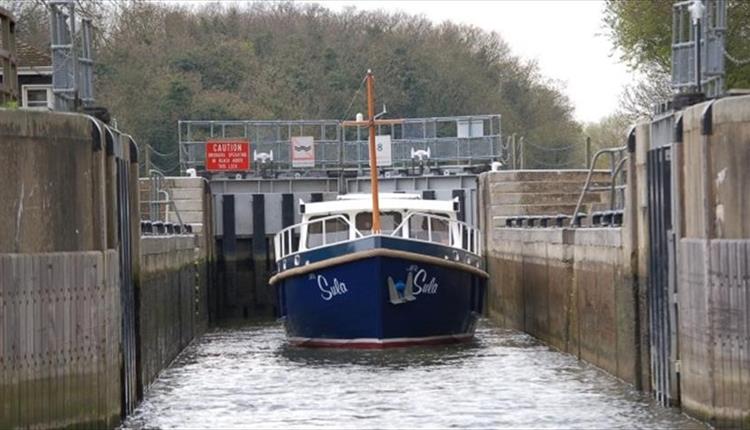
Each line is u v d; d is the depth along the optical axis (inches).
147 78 5285.4
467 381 1945.1
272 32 6230.3
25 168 1306.6
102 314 1411.2
